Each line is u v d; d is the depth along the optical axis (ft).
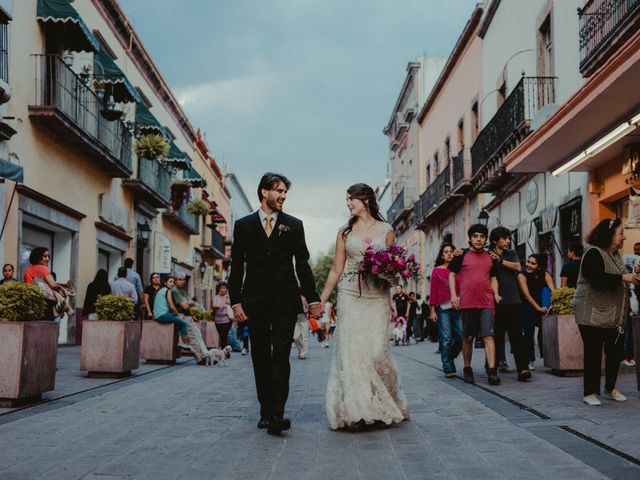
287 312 18.13
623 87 34.32
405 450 15.58
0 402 22.26
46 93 52.19
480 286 28.71
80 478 13.15
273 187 18.52
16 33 47.88
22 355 22.22
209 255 135.64
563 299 31.86
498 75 72.79
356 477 13.20
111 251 74.33
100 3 67.62
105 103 61.16
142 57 83.41
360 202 19.29
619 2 38.70
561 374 31.42
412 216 128.36
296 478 13.17
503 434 17.08
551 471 13.17
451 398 24.18
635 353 23.39
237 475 13.42
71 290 34.06
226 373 36.47
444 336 32.17
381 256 18.16
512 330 29.86
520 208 66.23
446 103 101.04
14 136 47.75
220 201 157.17
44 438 17.11
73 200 59.62
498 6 72.49
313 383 30.63
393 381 19.08
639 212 39.96
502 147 63.10
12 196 46.47
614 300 21.79
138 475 13.42
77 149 59.77
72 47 55.93
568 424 18.20
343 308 18.74
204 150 130.72
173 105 101.65
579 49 47.83
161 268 91.35
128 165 71.82
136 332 35.35
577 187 50.55
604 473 12.88
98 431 18.13
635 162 40.16
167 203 87.20
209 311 59.82
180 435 17.62
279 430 17.53
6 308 22.71
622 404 21.54
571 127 40.98
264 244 18.30
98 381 31.14
